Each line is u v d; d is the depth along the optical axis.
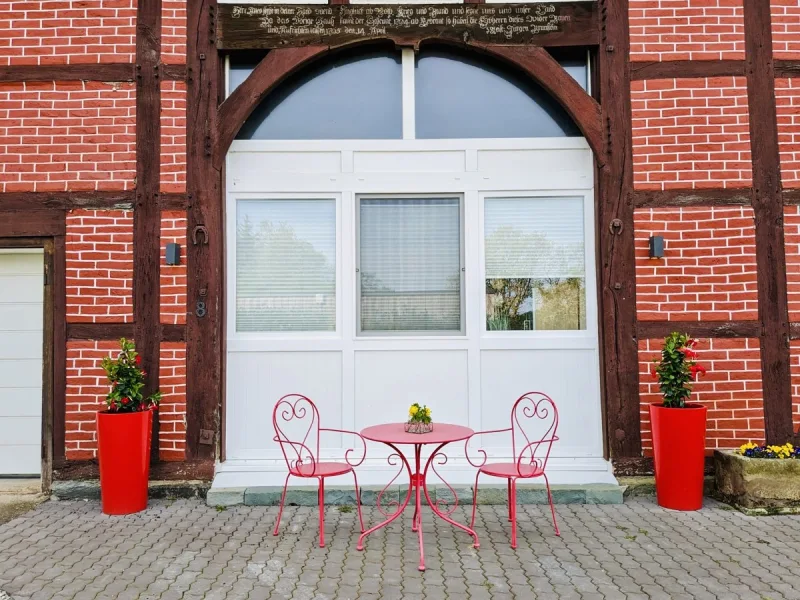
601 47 4.94
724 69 4.89
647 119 4.89
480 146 5.10
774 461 4.27
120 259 4.82
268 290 5.09
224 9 4.94
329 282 5.10
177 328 4.78
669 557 3.53
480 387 5.00
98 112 4.88
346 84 5.21
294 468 4.04
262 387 4.99
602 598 3.03
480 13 4.98
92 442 4.74
